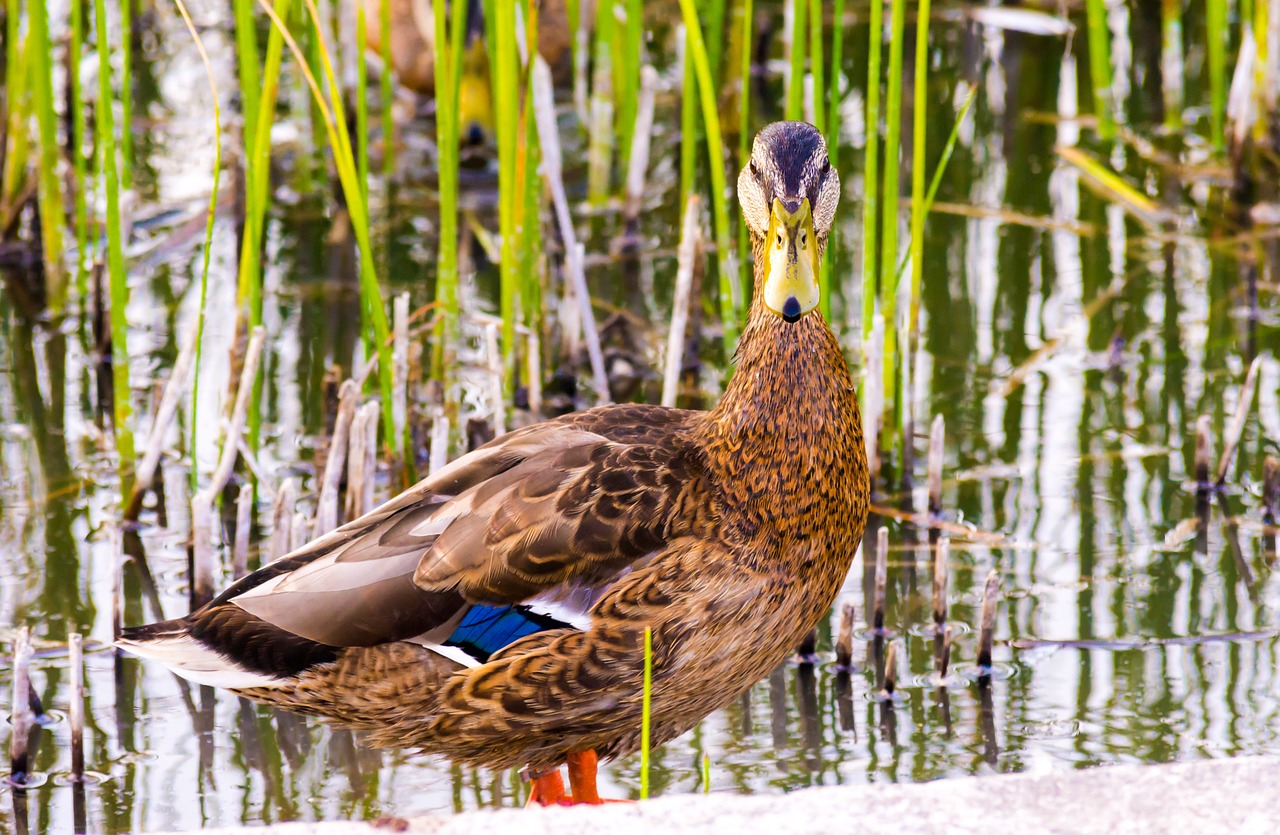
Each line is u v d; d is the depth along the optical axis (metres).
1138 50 17.91
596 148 15.01
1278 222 14.46
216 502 10.68
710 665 6.75
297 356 12.60
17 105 13.73
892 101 10.17
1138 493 10.63
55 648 9.03
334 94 9.35
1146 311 13.10
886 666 8.56
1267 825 4.70
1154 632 9.11
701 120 16.48
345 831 4.79
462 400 11.98
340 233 14.67
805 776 7.93
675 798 4.90
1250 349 12.48
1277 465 10.31
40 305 13.46
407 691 6.66
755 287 6.99
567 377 12.52
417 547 6.67
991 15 17.83
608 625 6.52
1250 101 14.65
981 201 14.99
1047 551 10.01
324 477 10.07
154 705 8.59
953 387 12.05
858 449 7.00
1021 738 8.16
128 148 12.55
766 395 6.66
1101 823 4.73
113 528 9.55
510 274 11.41
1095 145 15.90
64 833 7.46
